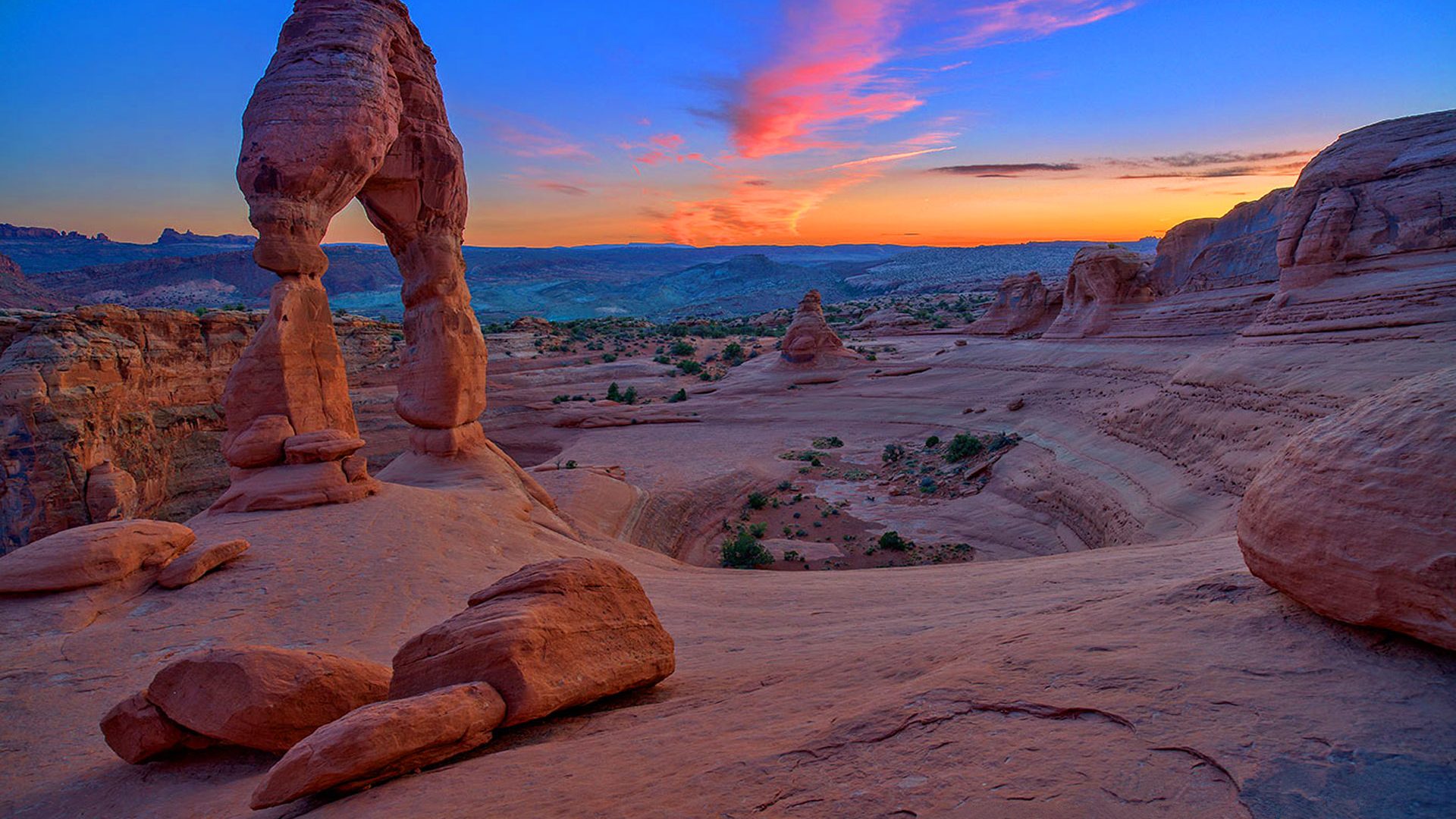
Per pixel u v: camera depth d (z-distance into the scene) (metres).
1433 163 32.06
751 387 77.06
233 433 19.25
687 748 4.80
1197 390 34.44
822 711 5.26
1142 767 3.37
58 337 37.50
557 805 4.02
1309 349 30.05
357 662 7.28
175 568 12.87
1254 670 4.26
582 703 6.72
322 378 20.36
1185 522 26.19
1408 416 4.66
